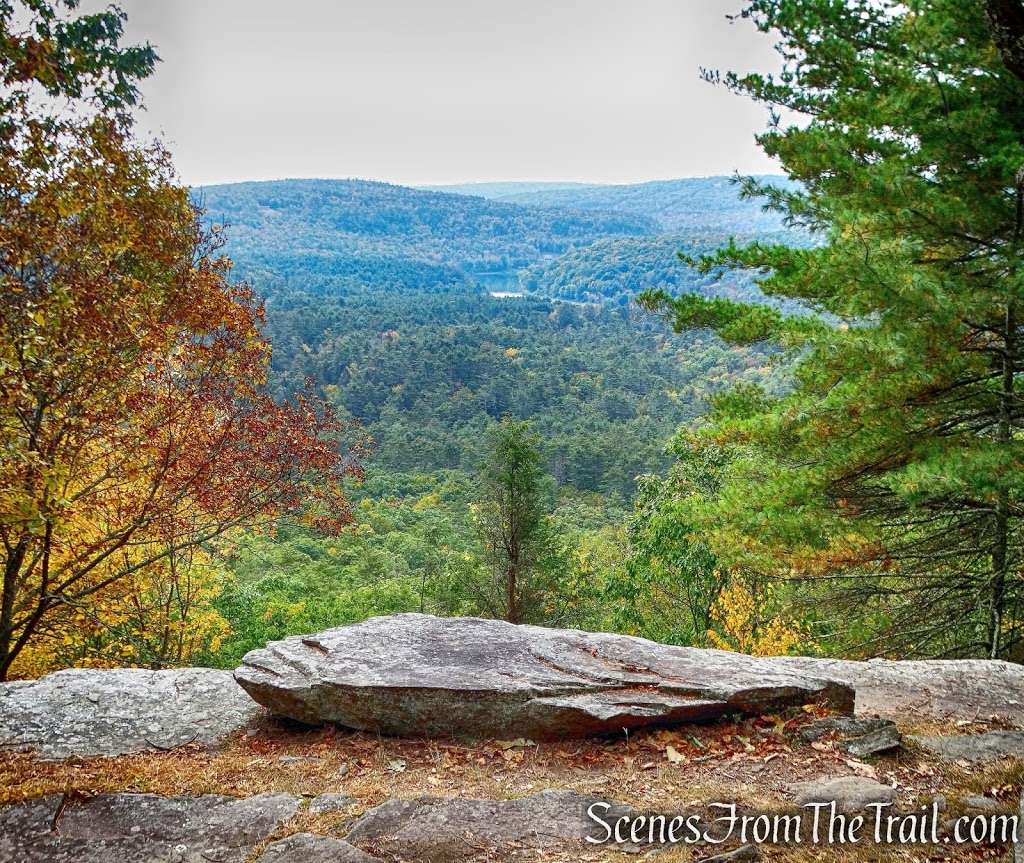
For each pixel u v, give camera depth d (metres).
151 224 9.27
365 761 4.68
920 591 9.87
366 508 57.16
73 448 8.79
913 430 7.24
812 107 8.42
